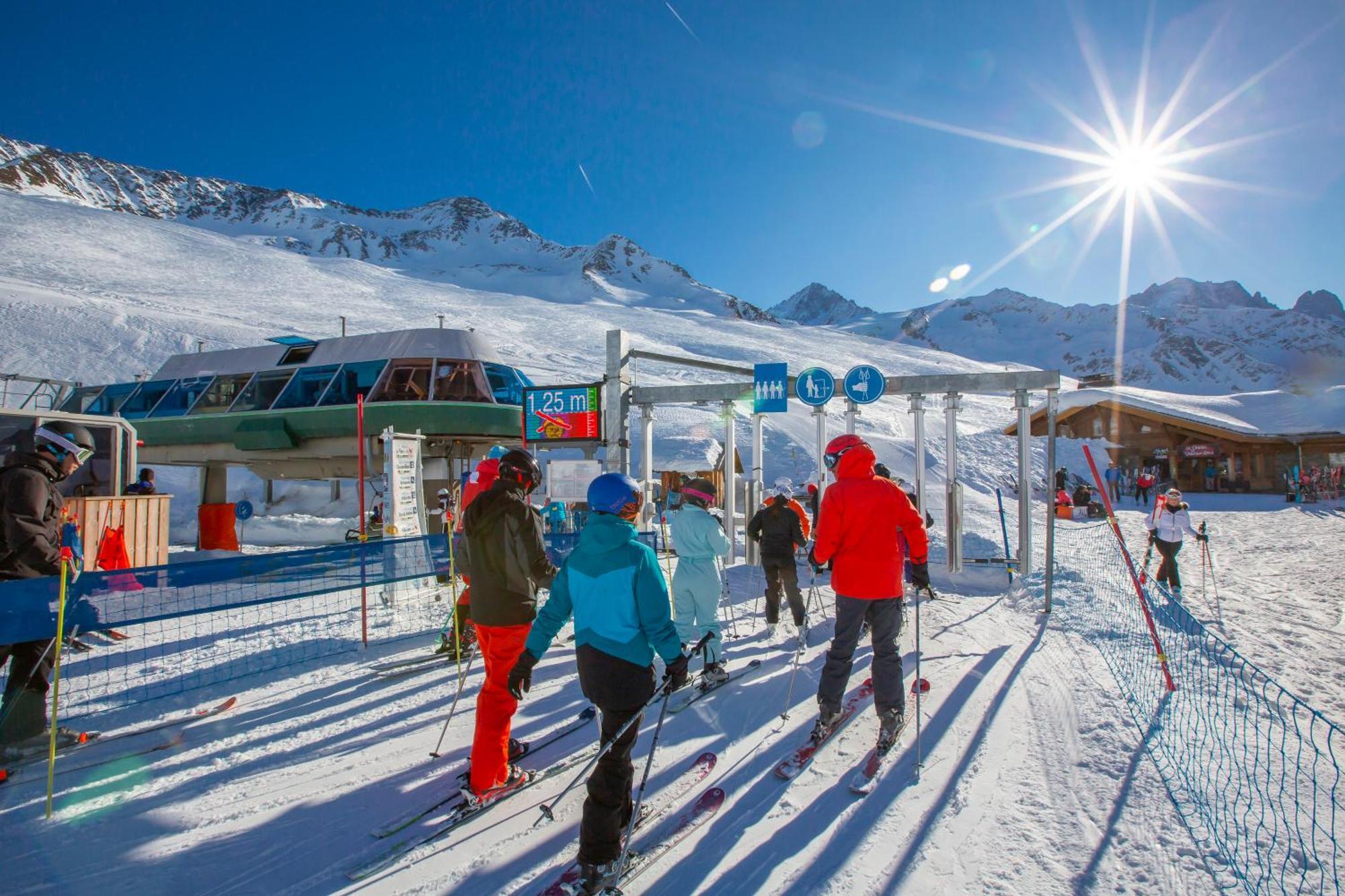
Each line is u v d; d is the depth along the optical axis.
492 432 15.32
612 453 10.98
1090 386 46.62
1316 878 2.78
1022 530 10.31
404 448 9.35
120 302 53.41
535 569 3.60
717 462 23.28
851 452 4.34
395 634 7.23
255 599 5.44
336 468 16.45
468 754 4.23
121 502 8.99
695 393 11.61
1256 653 6.37
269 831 3.35
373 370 15.98
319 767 4.05
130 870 3.03
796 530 7.02
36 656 4.15
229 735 4.53
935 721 4.63
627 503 3.02
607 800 2.85
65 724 4.71
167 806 3.59
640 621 2.93
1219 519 21.00
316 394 16.27
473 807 3.47
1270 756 3.99
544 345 64.31
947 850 3.07
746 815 3.45
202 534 15.26
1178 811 3.34
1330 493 28.05
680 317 106.25
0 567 4.01
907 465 30.39
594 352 61.31
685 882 2.91
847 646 4.25
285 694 5.35
